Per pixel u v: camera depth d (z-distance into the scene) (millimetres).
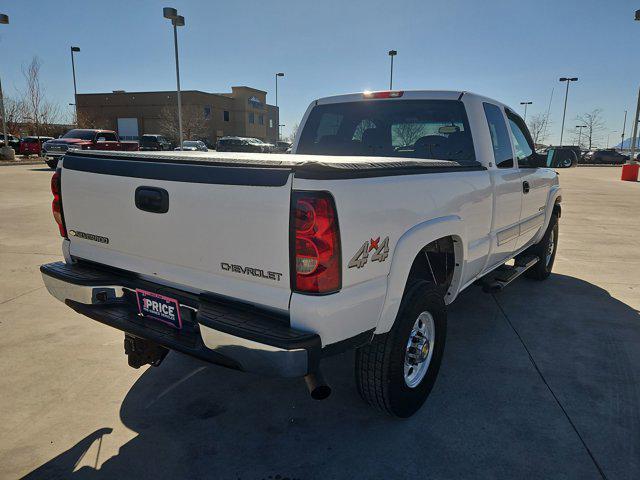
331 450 2668
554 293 5434
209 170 2295
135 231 2639
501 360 3764
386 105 4211
